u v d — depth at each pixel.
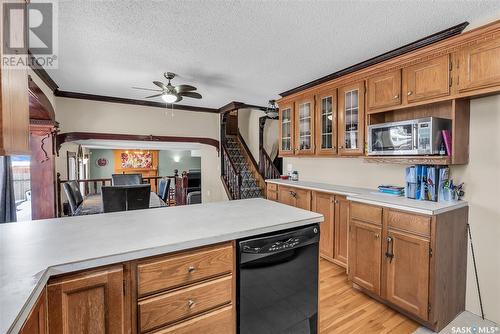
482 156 2.13
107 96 4.89
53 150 4.01
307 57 2.82
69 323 0.96
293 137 3.93
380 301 2.30
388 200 2.23
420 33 2.25
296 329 1.56
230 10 1.93
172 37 2.38
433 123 2.12
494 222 2.06
